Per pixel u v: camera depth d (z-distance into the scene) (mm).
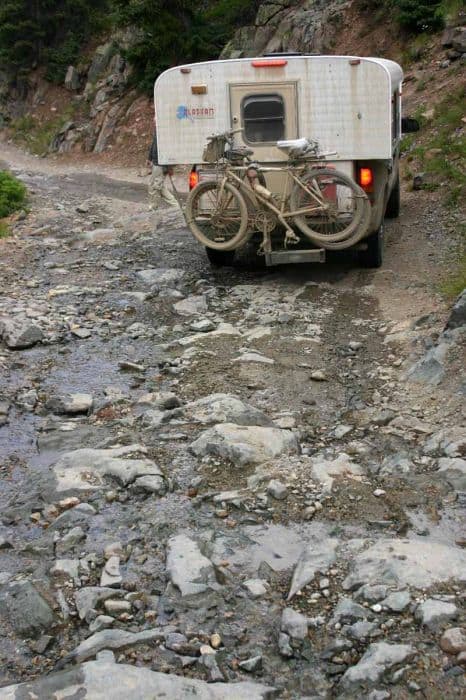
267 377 7688
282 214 9836
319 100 9992
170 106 10430
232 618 4461
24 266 12336
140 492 5738
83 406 7266
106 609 4555
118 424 6914
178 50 28391
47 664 4195
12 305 10148
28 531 5445
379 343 8398
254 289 10375
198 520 5406
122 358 8477
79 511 5539
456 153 15531
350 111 9945
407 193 14930
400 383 7359
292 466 5941
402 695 3820
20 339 8852
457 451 6000
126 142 28609
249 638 4312
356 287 10219
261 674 4059
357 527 5246
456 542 5059
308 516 5355
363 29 23328
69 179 24031
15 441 6773
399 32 22219
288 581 4754
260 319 9227
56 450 6547
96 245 13508
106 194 20016
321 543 5020
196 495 5711
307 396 7289
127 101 29922
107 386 7766
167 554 5000
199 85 10258
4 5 36750
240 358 8109
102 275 11594
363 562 4738
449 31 20375
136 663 4125
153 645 4242
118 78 31469
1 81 38375
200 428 6672
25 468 6312
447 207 13594
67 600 4672
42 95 36406
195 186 10406
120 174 25109
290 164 9938
